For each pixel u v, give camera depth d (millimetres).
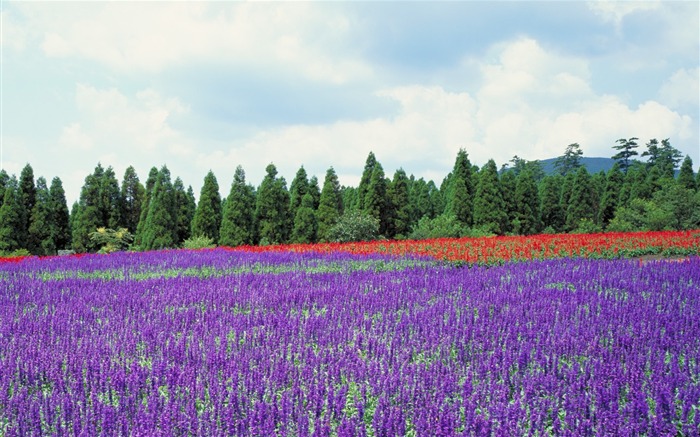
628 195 44375
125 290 12422
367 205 35781
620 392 6281
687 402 5664
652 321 8961
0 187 31562
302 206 32562
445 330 8414
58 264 17625
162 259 18609
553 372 6707
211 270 16188
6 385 6172
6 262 18250
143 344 8000
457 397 6004
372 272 15305
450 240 22547
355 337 8258
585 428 5262
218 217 34938
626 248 20484
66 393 6098
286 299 11000
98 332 8672
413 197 44250
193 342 7973
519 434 5234
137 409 5703
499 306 10258
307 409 5797
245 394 6059
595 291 11875
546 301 10414
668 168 50000
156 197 30812
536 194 42250
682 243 20828
